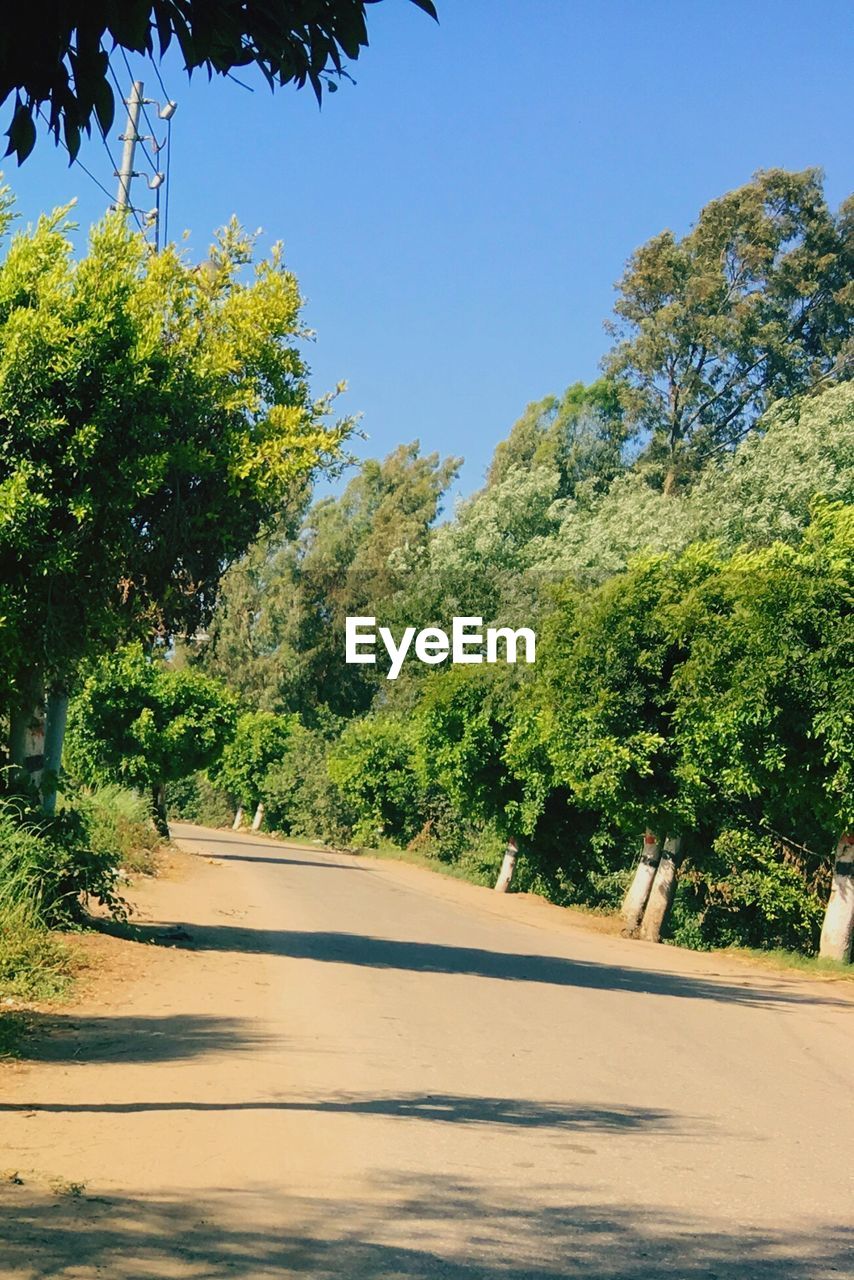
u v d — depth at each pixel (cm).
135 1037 939
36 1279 429
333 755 6581
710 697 2322
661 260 6122
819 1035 1314
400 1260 489
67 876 1474
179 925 1786
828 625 2019
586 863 3878
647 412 6141
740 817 2972
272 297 1555
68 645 1413
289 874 3688
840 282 6128
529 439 6812
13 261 1365
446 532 5875
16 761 1491
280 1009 1134
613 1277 488
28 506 1281
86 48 359
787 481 3897
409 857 5759
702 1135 762
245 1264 466
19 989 1079
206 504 1515
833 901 2311
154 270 1541
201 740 3844
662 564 2556
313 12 375
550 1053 1030
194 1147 634
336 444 1559
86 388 1337
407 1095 807
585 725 2527
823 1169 698
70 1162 591
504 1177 624
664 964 2116
